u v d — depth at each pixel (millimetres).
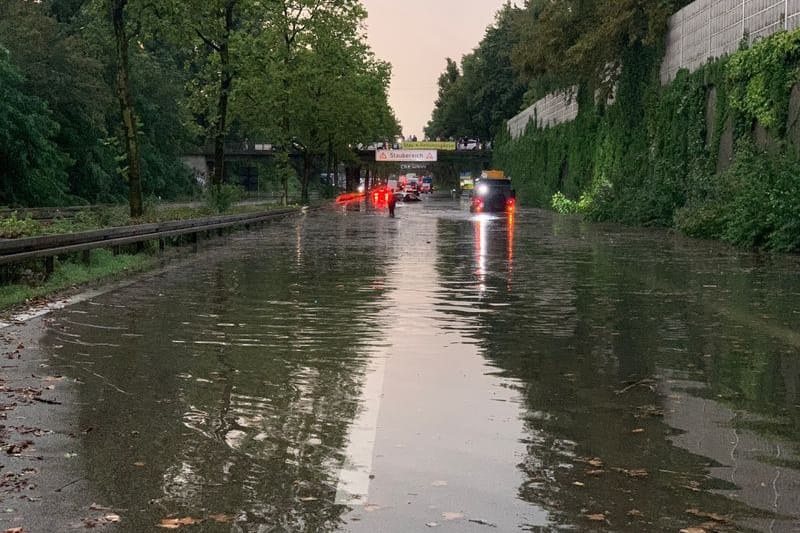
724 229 28781
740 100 33188
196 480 5148
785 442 5957
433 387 7582
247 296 14055
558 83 65375
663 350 9406
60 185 58906
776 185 25062
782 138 29938
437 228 37406
